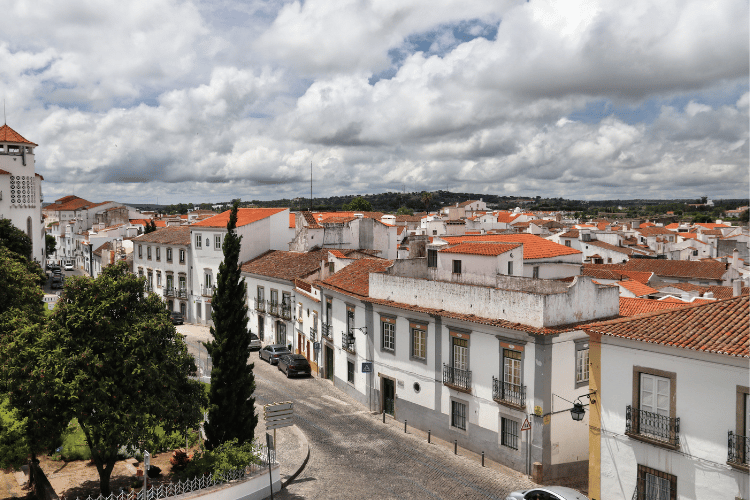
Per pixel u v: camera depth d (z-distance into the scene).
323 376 40.44
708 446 17.23
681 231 112.12
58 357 19.38
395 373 31.48
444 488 23.02
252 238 56.84
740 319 17.97
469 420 26.66
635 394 19.03
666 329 18.61
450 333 27.66
